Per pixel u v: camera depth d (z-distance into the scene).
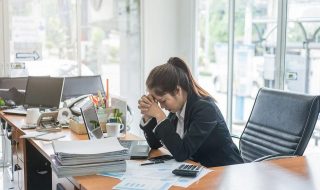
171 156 2.03
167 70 2.04
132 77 5.43
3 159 4.52
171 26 5.45
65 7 4.98
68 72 5.07
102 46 5.24
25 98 3.75
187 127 2.10
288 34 4.10
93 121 2.47
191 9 5.36
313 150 3.43
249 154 2.45
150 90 2.03
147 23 5.32
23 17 4.76
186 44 5.45
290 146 2.17
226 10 4.94
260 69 4.55
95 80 3.93
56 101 3.52
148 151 2.11
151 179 1.65
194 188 1.53
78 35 5.05
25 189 2.79
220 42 5.11
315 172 1.73
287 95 2.30
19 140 2.93
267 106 2.40
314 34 3.87
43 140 2.50
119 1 5.28
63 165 1.69
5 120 3.47
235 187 1.53
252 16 4.62
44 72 4.93
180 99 2.08
